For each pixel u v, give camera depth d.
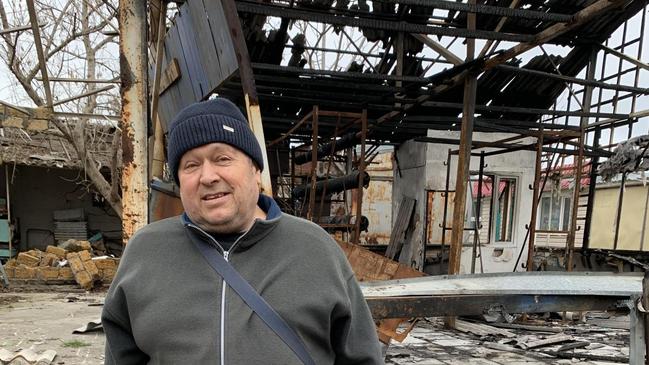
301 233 1.26
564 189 12.38
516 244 8.70
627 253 7.64
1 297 7.83
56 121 8.85
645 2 5.43
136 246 1.25
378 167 15.05
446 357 4.57
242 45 3.13
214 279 1.16
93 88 10.54
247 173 1.25
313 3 4.76
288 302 1.13
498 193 8.71
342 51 5.90
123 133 3.49
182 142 1.23
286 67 4.87
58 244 11.77
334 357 1.27
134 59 3.48
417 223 8.84
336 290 1.20
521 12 3.86
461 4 3.77
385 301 2.58
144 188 3.53
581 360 4.54
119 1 3.48
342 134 8.59
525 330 5.84
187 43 4.11
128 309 1.18
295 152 10.07
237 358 1.07
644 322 2.47
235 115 1.29
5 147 10.97
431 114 7.86
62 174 12.44
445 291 2.74
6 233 10.98
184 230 1.26
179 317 1.11
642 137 6.33
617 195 8.87
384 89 5.79
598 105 7.04
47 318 5.99
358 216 5.55
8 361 3.86
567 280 3.03
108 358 1.28
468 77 5.56
